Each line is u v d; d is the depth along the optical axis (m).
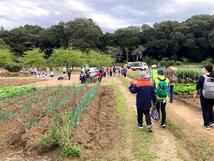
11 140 12.99
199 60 142.75
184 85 33.19
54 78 64.81
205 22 144.38
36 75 73.25
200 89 15.47
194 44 141.00
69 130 12.24
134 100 25.61
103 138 13.30
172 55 146.62
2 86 43.53
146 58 136.12
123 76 63.88
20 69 90.31
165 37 150.38
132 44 153.12
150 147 11.91
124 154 11.15
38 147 11.52
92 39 155.25
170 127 15.44
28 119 16.30
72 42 148.50
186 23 149.38
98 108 21.42
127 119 17.47
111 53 141.25
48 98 25.41
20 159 10.80
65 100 22.33
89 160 10.56
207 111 15.36
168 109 21.11
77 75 76.56
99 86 36.25
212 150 11.71
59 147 11.39
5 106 22.42
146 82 14.65
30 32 162.00
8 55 84.00
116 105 22.89
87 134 13.34
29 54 85.56
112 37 159.00
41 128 13.88
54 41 156.00
